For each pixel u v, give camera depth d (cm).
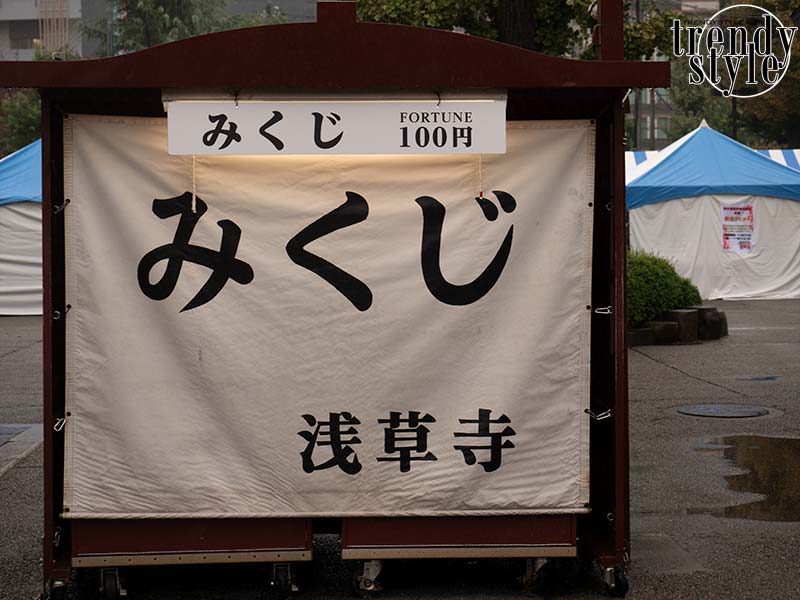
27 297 1931
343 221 465
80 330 461
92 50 4900
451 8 1250
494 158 468
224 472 466
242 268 462
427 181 468
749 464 739
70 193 458
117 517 464
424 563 536
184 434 464
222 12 4097
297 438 466
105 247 460
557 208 471
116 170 460
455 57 437
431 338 468
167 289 461
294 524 473
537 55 438
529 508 474
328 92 442
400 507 470
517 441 472
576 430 475
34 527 607
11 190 1930
